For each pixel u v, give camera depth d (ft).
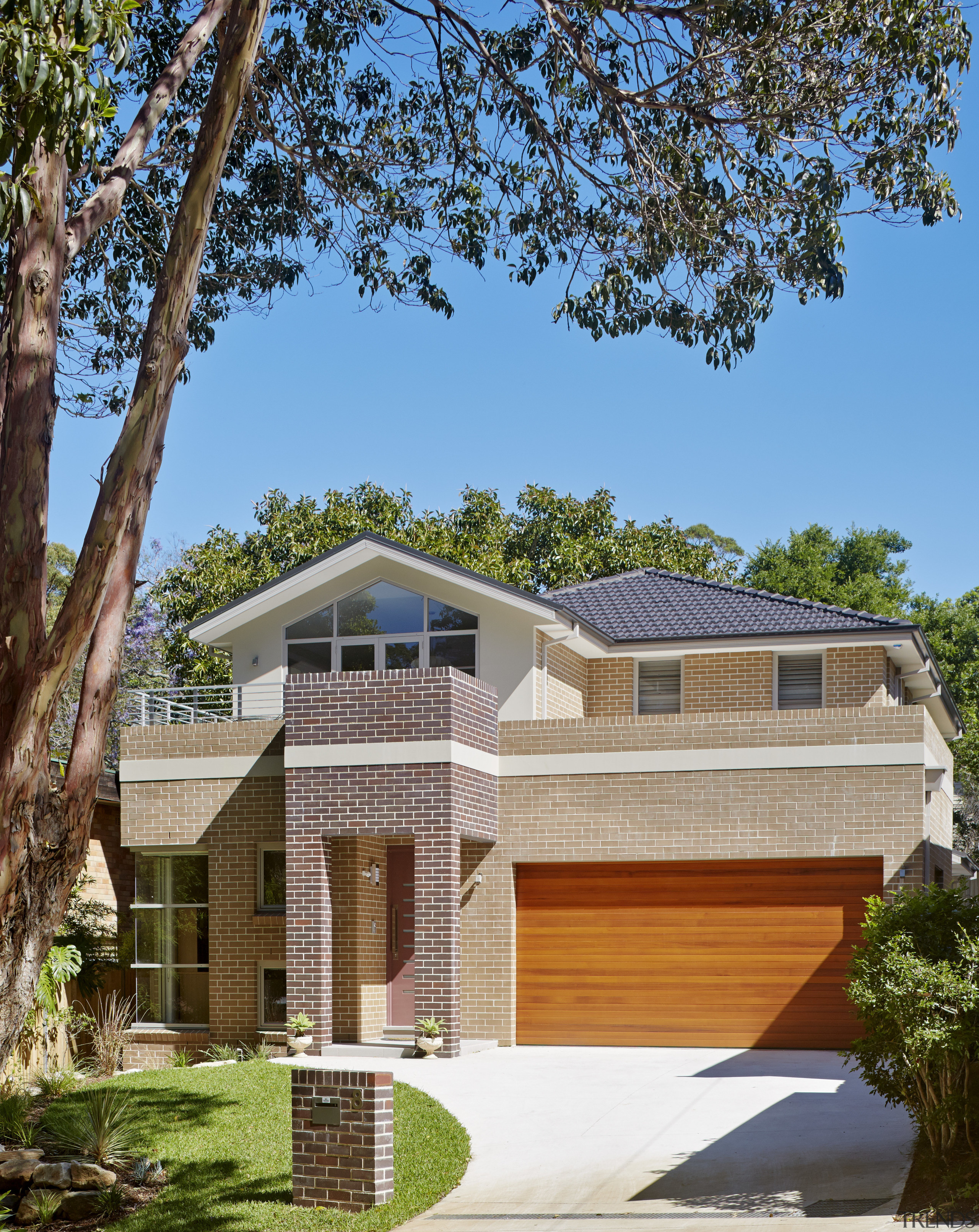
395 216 56.03
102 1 24.89
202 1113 47.88
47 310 27.68
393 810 62.80
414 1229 34.24
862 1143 39.17
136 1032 68.80
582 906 66.28
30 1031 60.85
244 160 55.88
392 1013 69.00
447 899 61.52
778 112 48.67
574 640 74.59
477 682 65.82
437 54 53.06
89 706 27.32
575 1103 48.19
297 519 132.46
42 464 27.09
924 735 61.87
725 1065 56.39
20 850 25.85
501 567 119.75
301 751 64.69
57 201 27.99
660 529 138.82
